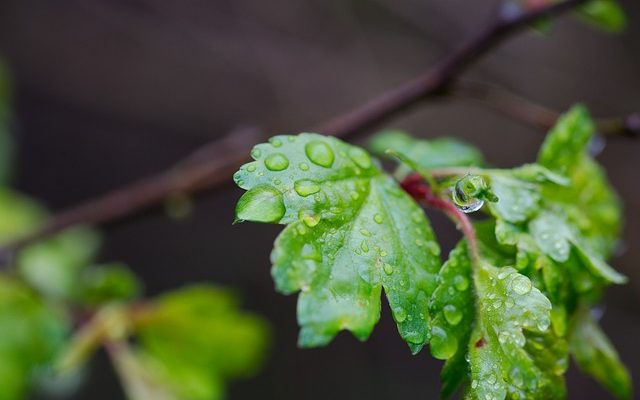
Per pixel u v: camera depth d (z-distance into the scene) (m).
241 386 0.55
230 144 0.23
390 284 0.14
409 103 0.19
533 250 0.14
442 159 0.17
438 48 0.51
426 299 0.14
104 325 0.21
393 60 0.52
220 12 0.51
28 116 0.56
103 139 0.57
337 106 0.52
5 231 0.30
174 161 0.58
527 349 0.14
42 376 0.22
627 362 0.52
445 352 0.14
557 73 0.50
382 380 0.57
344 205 0.14
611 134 0.18
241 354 0.22
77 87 0.54
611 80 0.50
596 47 0.50
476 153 0.17
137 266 0.57
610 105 0.51
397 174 0.16
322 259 0.14
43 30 0.53
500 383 0.14
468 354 0.14
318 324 0.13
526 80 0.50
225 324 0.21
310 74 0.52
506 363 0.14
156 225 0.58
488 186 0.14
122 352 0.21
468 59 0.19
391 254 0.14
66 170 0.58
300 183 0.14
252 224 0.60
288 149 0.14
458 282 0.14
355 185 0.14
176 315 0.21
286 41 0.52
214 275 0.58
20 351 0.22
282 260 0.14
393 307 0.14
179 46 0.53
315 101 0.52
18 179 0.56
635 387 0.52
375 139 0.18
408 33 0.51
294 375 0.57
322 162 0.14
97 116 0.56
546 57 0.50
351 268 0.14
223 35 0.51
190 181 0.22
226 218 0.60
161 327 0.21
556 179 0.15
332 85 0.52
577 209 0.16
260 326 0.22
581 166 0.16
